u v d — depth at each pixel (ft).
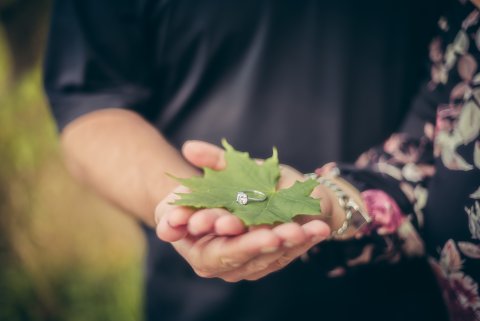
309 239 1.68
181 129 2.58
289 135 2.50
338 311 2.50
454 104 2.18
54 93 2.47
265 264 1.76
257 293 2.51
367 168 2.29
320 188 2.07
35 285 5.58
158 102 2.61
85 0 2.43
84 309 5.52
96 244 5.82
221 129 2.52
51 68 2.48
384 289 2.45
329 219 2.05
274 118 2.49
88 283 5.60
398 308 2.45
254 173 1.98
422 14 2.42
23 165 5.67
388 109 2.50
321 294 2.49
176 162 2.25
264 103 2.48
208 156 2.04
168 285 2.57
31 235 5.69
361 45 2.44
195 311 2.55
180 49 2.46
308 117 2.49
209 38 2.42
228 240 1.71
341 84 2.45
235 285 2.50
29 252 5.65
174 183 2.15
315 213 1.81
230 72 2.48
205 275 1.85
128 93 2.47
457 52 2.17
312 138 2.51
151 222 2.20
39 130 5.67
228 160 2.00
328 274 2.31
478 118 2.09
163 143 2.33
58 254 5.75
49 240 5.74
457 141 2.13
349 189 2.20
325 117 2.48
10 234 5.66
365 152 2.53
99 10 2.41
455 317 2.20
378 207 2.16
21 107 5.63
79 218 5.81
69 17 2.44
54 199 5.74
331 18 2.41
